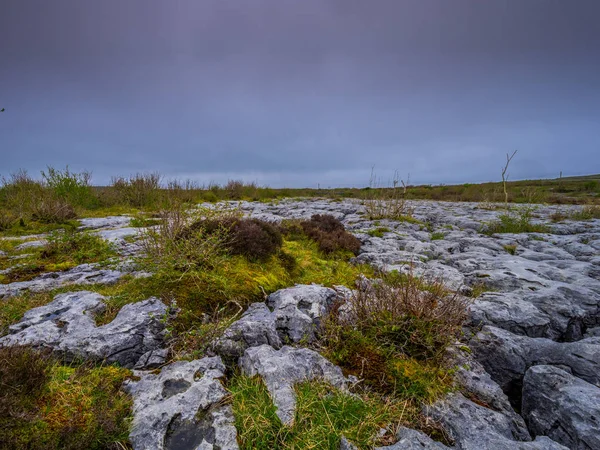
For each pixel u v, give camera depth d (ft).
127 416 8.10
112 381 9.31
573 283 19.60
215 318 13.05
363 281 17.95
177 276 14.80
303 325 13.07
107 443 7.32
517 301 16.26
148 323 11.59
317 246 26.05
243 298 14.80
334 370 10.41
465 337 13.24
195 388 8.84
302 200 83.46
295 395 8.86
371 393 9.82
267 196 92.07
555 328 15.28
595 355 11.54
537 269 21.84
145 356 10.82
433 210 62.44
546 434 9.52
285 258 20.40
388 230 35.27
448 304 12.48
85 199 42.70
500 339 12.73
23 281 15.84
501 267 22.40
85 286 15.02
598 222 45.14
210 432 7.75
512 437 9.12
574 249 29.71
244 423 7.82
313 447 7.40
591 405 9.00
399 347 11.71
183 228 17.72
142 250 17.51
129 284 14.55
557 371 10.78
